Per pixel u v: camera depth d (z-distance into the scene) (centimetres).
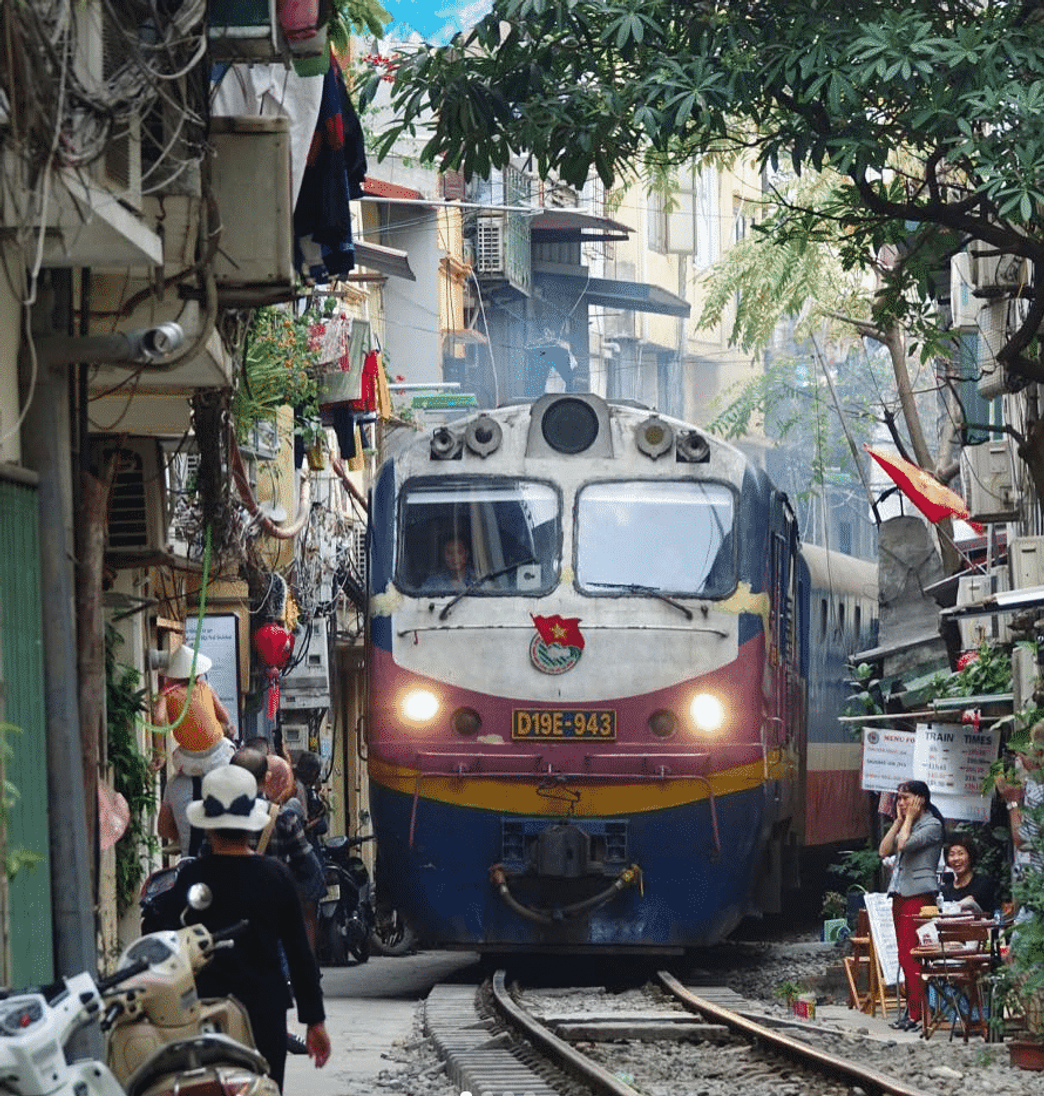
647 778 5678
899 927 5378
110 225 2828
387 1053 4741
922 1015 5050
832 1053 4681
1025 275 6825
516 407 6012
